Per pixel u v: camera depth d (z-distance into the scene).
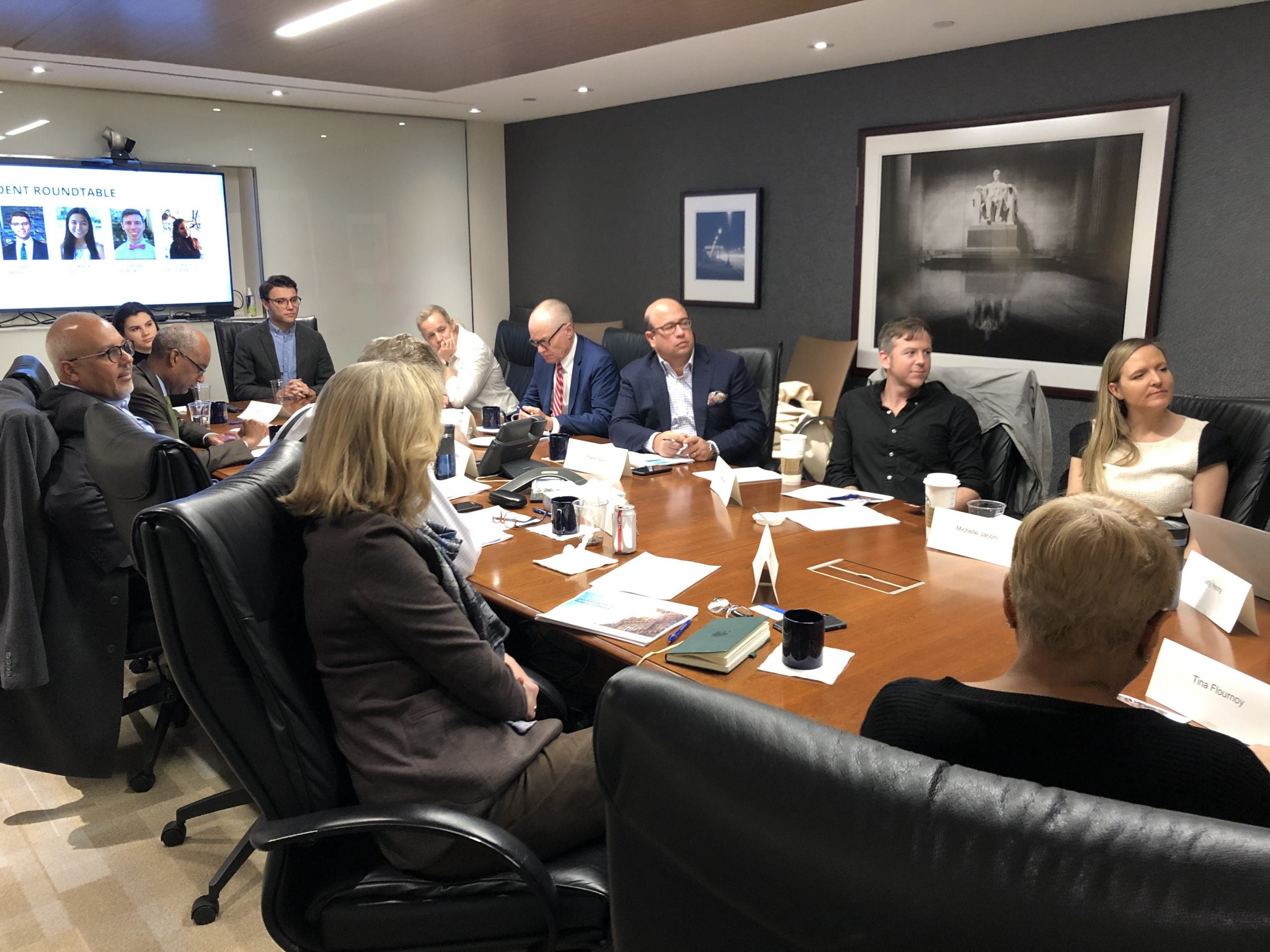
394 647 1.41
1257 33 3.96
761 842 0.66
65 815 2.42
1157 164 4.31
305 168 6.68
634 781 0.73
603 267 7.16
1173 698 1.46
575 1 3.25
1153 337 4.46
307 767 1.32
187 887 2.12
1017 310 4.92
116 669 2.37
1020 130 4.73
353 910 1.33
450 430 2.92
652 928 0.78
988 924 0.57
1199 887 0.52
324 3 3.29
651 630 1.76
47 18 3.56
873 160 5.35
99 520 2.30
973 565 2.15
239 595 1.26
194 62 4.51
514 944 1.34
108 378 2.57
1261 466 2.59
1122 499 1.02
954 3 4.02
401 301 7.34
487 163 7.65
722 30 3.88
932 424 3.15
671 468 3.23
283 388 4.20
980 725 0.94
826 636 1.74
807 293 5.87
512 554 2.27
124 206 5.92
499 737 1.46
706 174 6.28
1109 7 4.07
